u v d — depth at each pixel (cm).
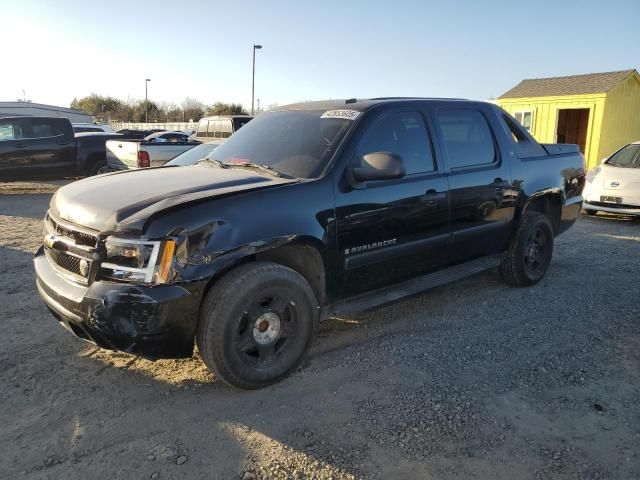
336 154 376
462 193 454
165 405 323
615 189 964
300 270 372
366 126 397
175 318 300
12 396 330
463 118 479
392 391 342
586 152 1825
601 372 369
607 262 662
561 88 1914
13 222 911
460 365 379
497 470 268
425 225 427
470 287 554
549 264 586
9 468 264
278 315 343
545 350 403
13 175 1302
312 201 353
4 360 377
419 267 437
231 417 312
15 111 3922
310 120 425
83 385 345
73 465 267
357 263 384
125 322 296
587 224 961
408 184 411
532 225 534
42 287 347
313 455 278
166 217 301
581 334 433
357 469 268
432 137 443
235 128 1458
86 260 311
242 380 330
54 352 391
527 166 527
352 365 378
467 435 296
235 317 318
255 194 332
